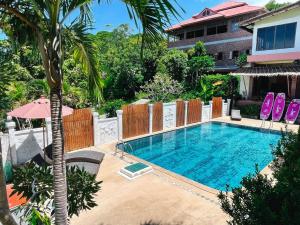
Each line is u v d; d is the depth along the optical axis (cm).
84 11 427
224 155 1248
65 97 1401
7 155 859
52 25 319
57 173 341
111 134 1280
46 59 323
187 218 570
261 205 260
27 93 1293
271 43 2086
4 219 283
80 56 484
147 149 1347
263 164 1122
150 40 313
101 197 673
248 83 2280
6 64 379
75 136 1126
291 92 2119
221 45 3178
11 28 369
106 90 2611
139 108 1412
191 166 1103
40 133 952
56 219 350
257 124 1808
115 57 2661
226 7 3628
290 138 364
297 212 227
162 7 275
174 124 1667
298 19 1898
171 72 2795
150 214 586
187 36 3731
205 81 2417
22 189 379
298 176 258
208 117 1969
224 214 584
